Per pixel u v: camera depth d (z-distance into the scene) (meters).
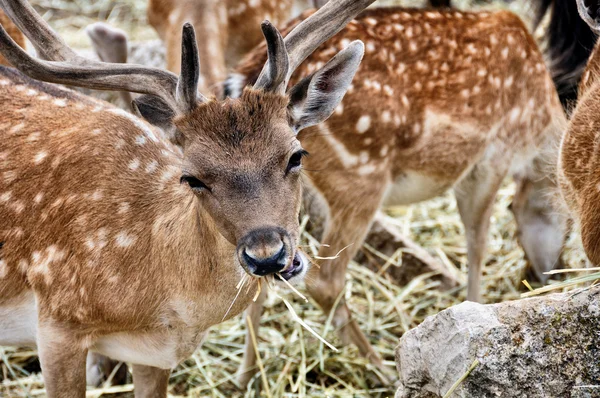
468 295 10.18
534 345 5.57
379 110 8.61
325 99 6.41
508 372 5.53
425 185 9.44
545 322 5.62
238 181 5.65
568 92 10.76
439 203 12.52
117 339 6.79
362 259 11.05
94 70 6.20
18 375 8.99
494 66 9.48
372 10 9.05
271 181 5.70
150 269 6.47
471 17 9.53
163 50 13.21
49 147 6.91
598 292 5.69
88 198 6.66
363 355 9.20
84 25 16.88
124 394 8.74
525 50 9.83
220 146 5.73
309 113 6.38
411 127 8.97
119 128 6.95
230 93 8.55
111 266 6.51
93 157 6.77
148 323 6.59
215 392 8.74
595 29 6.90
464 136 9.34
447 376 5.69
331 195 8.69
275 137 5.79
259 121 5.81
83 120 7.08
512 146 9.91
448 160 9.34
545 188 10.45
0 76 7.49
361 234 8.92
